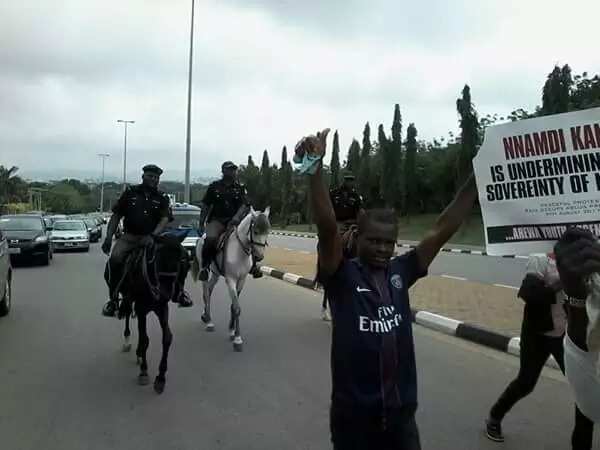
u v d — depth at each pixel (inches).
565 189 143.2
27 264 815.7
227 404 235.1
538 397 241.0
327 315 415.2
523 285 184.2
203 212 358.6
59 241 1055.0
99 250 1137.4
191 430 207.6
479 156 151.7
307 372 281.0
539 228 146.6
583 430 166.9
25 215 859.4
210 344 340.2
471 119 1606.8
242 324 398.9
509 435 202.4
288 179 2768.2
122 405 234.1
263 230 334.0
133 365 293.6
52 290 553.9
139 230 290.5
